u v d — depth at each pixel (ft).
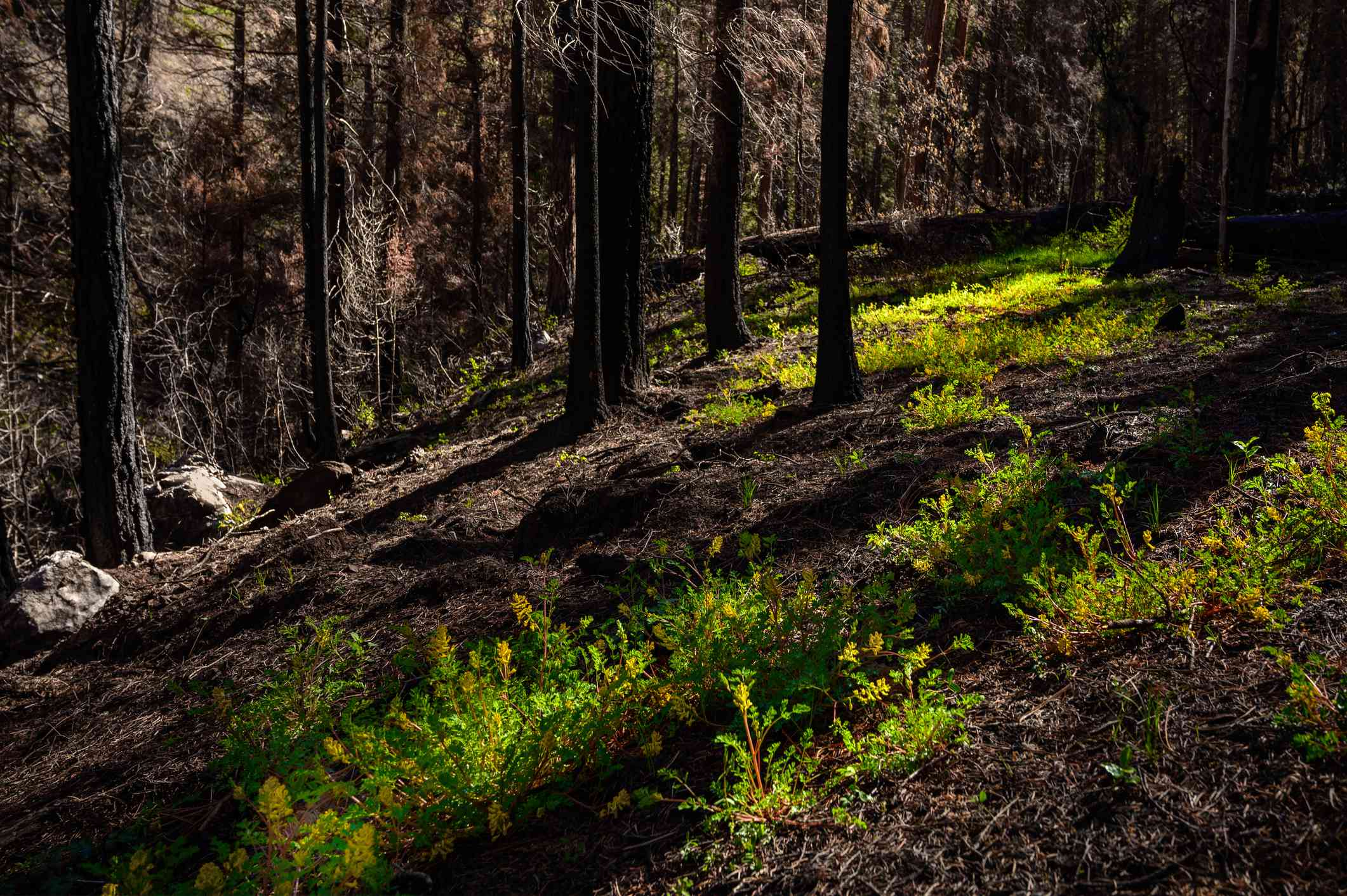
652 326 48.70
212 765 14.06
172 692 19.06
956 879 8.00
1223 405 18.25
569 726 11.23
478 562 20.62
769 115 40.63
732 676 11.75
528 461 28.81
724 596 13.48
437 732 11.35
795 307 46.73
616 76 31.14
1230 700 9.32
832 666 11.89
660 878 9.26
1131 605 11.18
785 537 17.60
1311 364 20.03
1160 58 97.76
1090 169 76.69
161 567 26.76
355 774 13.12
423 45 63.98
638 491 21.45
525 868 10.03
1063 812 8.45
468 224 75.25
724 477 21.74
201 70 75.87
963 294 41.01
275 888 9.10
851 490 18.74
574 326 30.48
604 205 31.89
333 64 55.72
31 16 64.08
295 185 70.90
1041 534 13.19
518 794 10.85
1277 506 13.16
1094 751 9.16
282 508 31.17
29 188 67.72
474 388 48.65
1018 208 63.93
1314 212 42.04
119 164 28.22
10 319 61.57
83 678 21.24
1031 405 21.58
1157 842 7.82
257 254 70.69
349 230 52.49
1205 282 35.24
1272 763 8.35
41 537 54.13
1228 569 11.05
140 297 68.39
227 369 65.36
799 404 26.71
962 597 13.38
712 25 38.70
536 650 13.89
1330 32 82.94
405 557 22.57
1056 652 11.08
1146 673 10.14
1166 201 39.86
